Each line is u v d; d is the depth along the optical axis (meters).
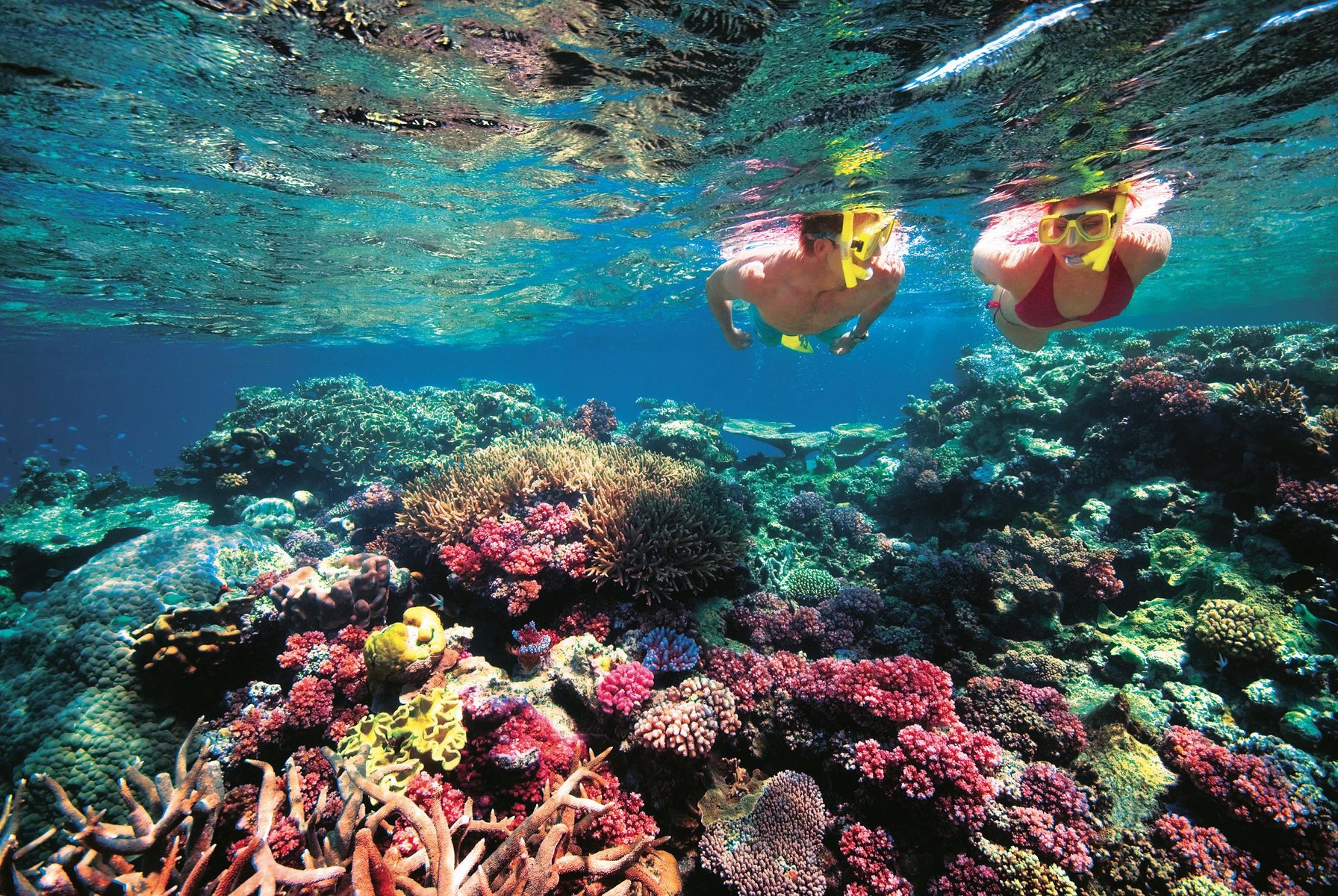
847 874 1.49
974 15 1.55
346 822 1.18
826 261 1.50
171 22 1.62
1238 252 6.49
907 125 2.20
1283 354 3.26
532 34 1.66
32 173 2.60
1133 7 1.55
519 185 2.95
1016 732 1.82
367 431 4.25
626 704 1.67
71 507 4.14
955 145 2.39
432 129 2.29
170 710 1.93
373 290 5.48
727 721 1.69
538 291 6.26
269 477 4.04
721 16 1.56
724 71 1.83
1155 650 2.18
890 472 4.23
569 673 1.86
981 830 1.54
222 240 3.64
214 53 1.76
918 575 2.61
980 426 3.92
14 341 8.57
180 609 1.95
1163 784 1.67
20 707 1.91
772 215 3.42
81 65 1.83
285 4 1.54
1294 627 2.05
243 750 1.71
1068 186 2.93
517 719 1.66
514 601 2.04
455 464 2.91
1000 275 1.82
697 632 2.15
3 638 2.22
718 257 4.88
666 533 2.32
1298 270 8.52
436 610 2.26
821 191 2.97
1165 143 2.50
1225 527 2.59
